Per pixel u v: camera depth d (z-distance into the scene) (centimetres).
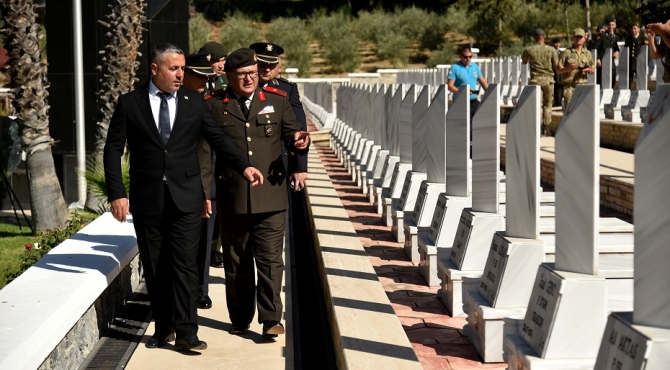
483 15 5647
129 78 1698
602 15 5059
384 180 1112
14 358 478
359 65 5725
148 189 631
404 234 902
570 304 442
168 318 659
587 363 438
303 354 690
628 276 539
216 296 815
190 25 5762
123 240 802
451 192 755
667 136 344
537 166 538
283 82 840
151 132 627
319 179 1447
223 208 671
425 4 6769
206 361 623
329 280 706
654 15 896
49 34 1856
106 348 665
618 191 1143
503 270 543
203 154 716
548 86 1723
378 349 525
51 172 1582
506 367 539
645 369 337
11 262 1327
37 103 1556
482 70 3177
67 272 668
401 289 747
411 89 998
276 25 5975
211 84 913
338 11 6731
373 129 1360
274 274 670
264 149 664
